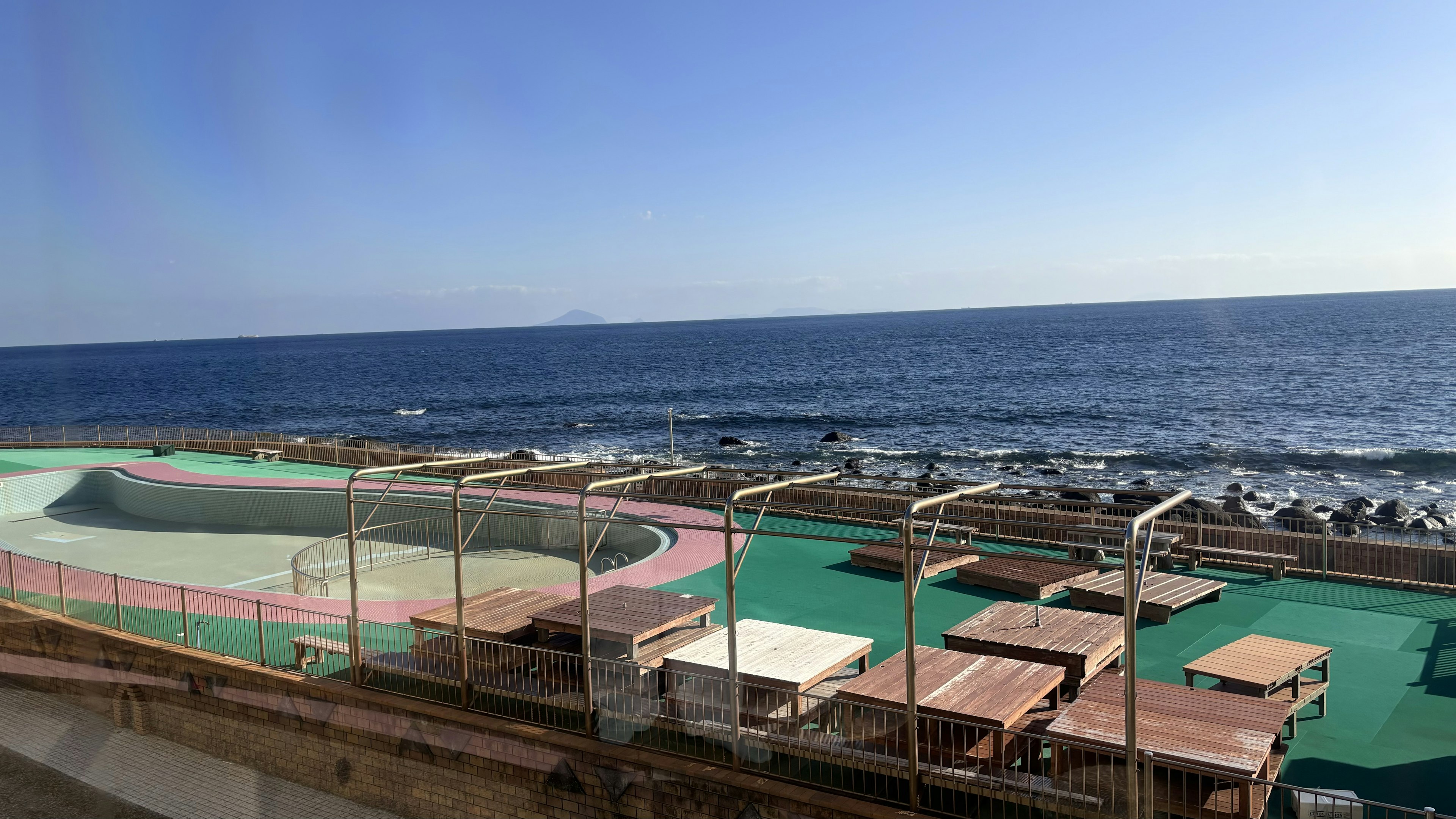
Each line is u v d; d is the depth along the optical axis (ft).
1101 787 24.68
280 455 103.96
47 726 33.27
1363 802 22.21
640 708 31.12
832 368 353.72
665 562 55.31
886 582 49.83
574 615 36.09
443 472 86.53
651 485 73.20
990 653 33.58
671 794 28.17
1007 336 538.88
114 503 90.38
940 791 26.53
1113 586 44.52
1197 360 312.71
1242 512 79.10
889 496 34.91
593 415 237.45
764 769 28.14
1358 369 259.60
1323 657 31.50
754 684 30.27
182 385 357.41
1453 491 119.75
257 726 35.96
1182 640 38.96
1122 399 222.28
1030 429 186.50
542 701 31.81
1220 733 25.05
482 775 31.50
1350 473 133.28
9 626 39.06
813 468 153.69
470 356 537.24
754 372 347.77
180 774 33.17
